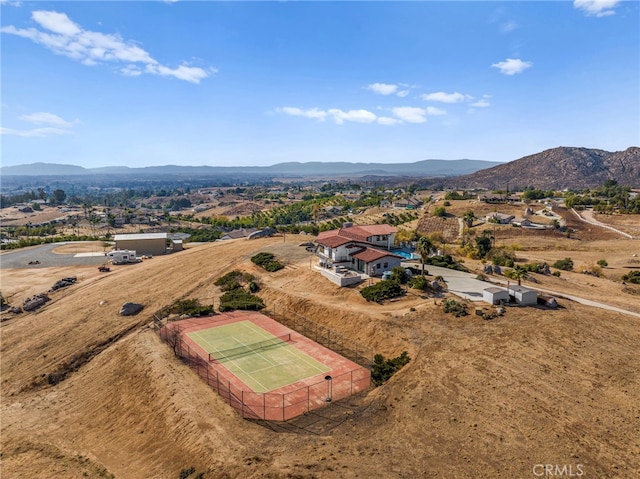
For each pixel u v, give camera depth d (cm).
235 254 9056
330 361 4769
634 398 3438
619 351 4231
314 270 7338
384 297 5900
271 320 6081
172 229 19900
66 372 4984
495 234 13900
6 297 7475
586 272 8806
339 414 3625
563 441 2961
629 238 13175
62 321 6209
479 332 4731
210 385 4162
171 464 3114
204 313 6325
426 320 5125
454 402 3484
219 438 3247
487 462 2788
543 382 3703
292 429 3412
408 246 9169
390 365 4306
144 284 7638
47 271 9231
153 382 4247
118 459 3356
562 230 14350
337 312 5706
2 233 18725
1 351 5497
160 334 5509
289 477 2702
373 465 2797
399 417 3388
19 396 4578
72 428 3925
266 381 4297
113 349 5278
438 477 2662
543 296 5797
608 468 2691
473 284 6450
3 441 3781
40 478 3194
